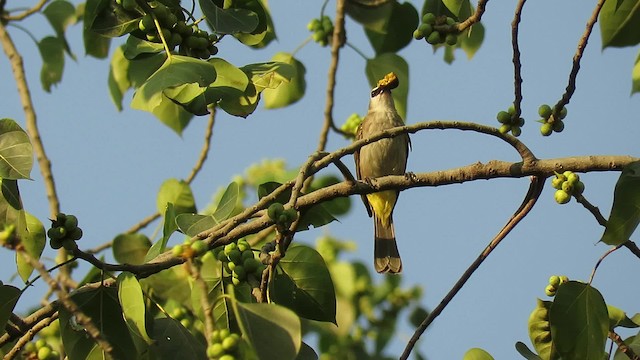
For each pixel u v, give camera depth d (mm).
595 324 9031
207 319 6930
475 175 10570
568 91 10008
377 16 13117
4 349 10078
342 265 14766
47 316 9250
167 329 8664
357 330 15242
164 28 9766
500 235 10219
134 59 9977
